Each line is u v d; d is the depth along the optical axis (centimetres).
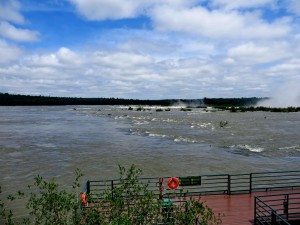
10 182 2272
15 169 2683
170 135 4747
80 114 11950
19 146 3881
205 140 4219
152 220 688
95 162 2930
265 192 1419
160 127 5997
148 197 667
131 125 6569
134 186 699
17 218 1495
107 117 9694
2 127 6375
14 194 1948
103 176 2431
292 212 1141
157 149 3575
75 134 5109
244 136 4612
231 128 5756
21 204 1727
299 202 1258
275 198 1331
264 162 2869
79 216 657
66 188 2116
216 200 1302
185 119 8269
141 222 652
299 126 6159
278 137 4500
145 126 6259
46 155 3297
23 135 5016
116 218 620
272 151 3397
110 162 2920
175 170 2577
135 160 2992
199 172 2503
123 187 700
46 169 2684
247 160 2952
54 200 639
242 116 9781
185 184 1308
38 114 12025
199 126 6150
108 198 683
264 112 13238
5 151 3531
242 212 1162
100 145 3925
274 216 1019
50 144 4044
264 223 1059
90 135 4953
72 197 656
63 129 5938
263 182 2166
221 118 8712
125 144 3978
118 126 6406
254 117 9188
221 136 4612
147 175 2417
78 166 2784
